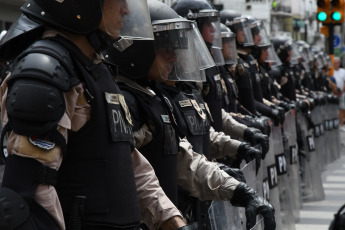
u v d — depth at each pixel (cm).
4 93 299
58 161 292
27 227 277
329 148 1766
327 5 1906
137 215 332
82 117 306
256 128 738
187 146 470
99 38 325
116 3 324
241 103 884
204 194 470
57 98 283
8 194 278
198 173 468
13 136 285
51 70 284
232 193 457
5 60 316
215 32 683
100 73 319
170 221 372
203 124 519
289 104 1056
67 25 307
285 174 862
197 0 688
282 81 1348
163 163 425
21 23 310
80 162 310
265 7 5356
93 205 312
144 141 420
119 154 322
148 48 423
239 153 615
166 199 376
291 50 1351
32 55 287
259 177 636
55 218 288
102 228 314
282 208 838
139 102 413
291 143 991
